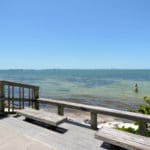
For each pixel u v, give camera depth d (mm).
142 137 3449
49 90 31453
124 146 3193
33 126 4609
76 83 48531
